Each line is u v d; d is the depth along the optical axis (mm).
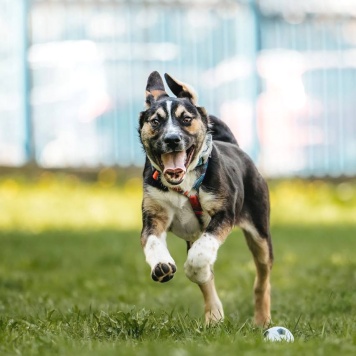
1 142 19547
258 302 8094
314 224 16859
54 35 19406
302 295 9594
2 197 18266
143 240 7195
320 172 20312
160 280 6754
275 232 15656
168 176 7035
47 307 8453
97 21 19531
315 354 5582
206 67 19891
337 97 20422
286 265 12086
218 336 6223
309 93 20297
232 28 19969
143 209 7387
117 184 19578
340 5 20234
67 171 19594
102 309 8094
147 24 19656
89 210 17797
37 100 19453
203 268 6930
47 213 17516
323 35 20312
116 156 19797
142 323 6656
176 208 7367
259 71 20078
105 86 19641
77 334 6613
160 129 7246
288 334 6461
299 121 20297
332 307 8625
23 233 15438
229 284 10664
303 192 19547
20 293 9797
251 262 12289
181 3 19703
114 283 10836
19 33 19266
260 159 20125
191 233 7562
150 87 7762
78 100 19641
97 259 12664
